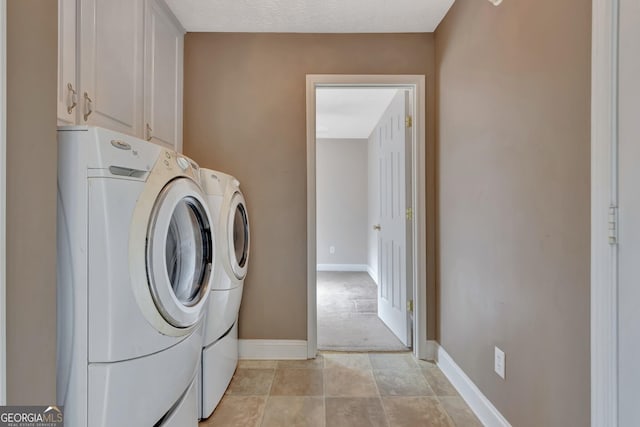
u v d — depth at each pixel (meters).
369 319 3.17
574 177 1.03
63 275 0.97
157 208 1.09
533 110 1.23
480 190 1.65
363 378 2.06
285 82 2.34
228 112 2.35
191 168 1.42
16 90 0.74
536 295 1.22
